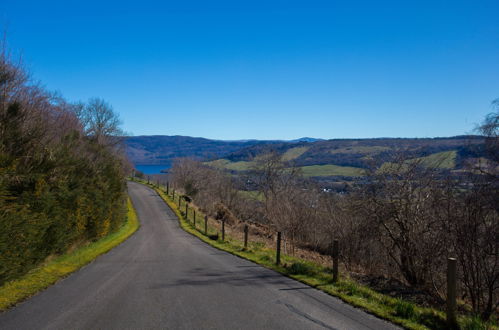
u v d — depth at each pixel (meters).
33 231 8.95
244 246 17.62
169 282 9.14
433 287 11.82
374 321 6.01
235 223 41.72
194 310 6.55
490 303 10.21
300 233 28.08
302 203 29.16
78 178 15.51
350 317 6.19
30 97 12.05
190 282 9.13
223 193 62.88
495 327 6.09
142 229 29.66
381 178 13.73
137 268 11.48
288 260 13.44
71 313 6.35
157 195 60.62
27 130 10.92
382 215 13.83
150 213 42.00
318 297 7.55
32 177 10.28
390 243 15.55
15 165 9.56
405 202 13.51
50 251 11.41
